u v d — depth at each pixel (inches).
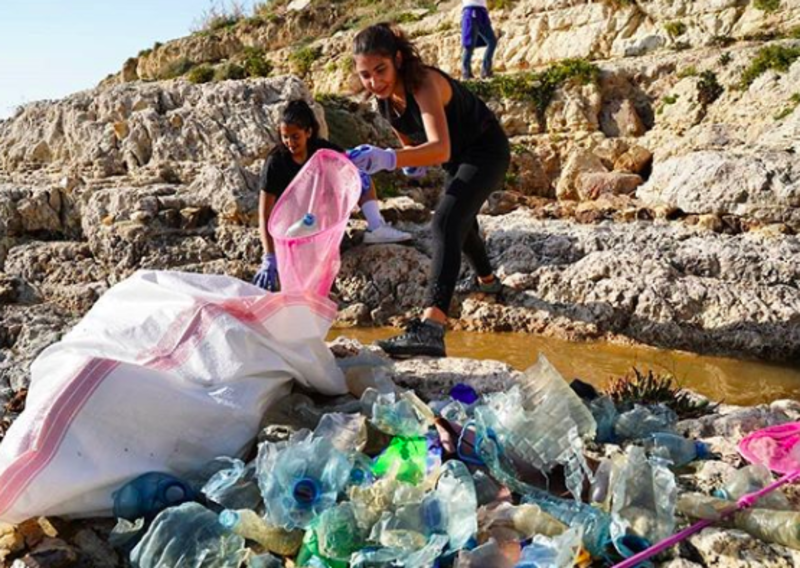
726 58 579.2
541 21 724.7
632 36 673.0
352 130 580.4
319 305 148.8
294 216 159.6
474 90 644.1
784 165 354.3
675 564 100.0
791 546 101.8
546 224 374.9
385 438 130.3
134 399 119.8
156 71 1143.0
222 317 136.0
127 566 111.1
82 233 409.4
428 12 918.4
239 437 128.9
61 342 136.2
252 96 465.7
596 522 104.3
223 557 106.0
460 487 107.9
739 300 289.3
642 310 296.5
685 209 376.2
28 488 111.0
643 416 141.9
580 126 612.7
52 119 504.1
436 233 185.0
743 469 118.1
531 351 285.1
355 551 104.0
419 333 181.0
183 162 441.7
